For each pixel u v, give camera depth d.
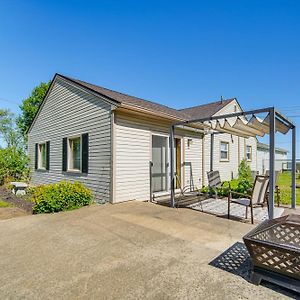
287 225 3.20
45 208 5.93
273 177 4.62
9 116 27.12
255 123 5.48
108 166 7.15
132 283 2.55
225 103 15.27
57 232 4.30
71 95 9.31
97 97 7.73
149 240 3.87
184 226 4.66
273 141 4.66
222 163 13.18
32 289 2.46
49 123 11.19
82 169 8.35
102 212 5.82
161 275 2.71
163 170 8.70
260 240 2.45
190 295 2.33
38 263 3.06
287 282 2.36
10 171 13.11
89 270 2.85
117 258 3.18
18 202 7.77
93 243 3.75
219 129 7.58
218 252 3.36
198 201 7.36
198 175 10.59
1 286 2.53
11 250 3.51
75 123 8.98
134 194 7.49
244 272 2.78
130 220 5.10
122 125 7.26
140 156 7.73
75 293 2.38
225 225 4.75
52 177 10.74
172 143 6.68
